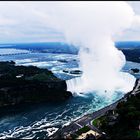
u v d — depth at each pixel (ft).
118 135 487.20
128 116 531.50
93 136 487.61
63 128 556.10
